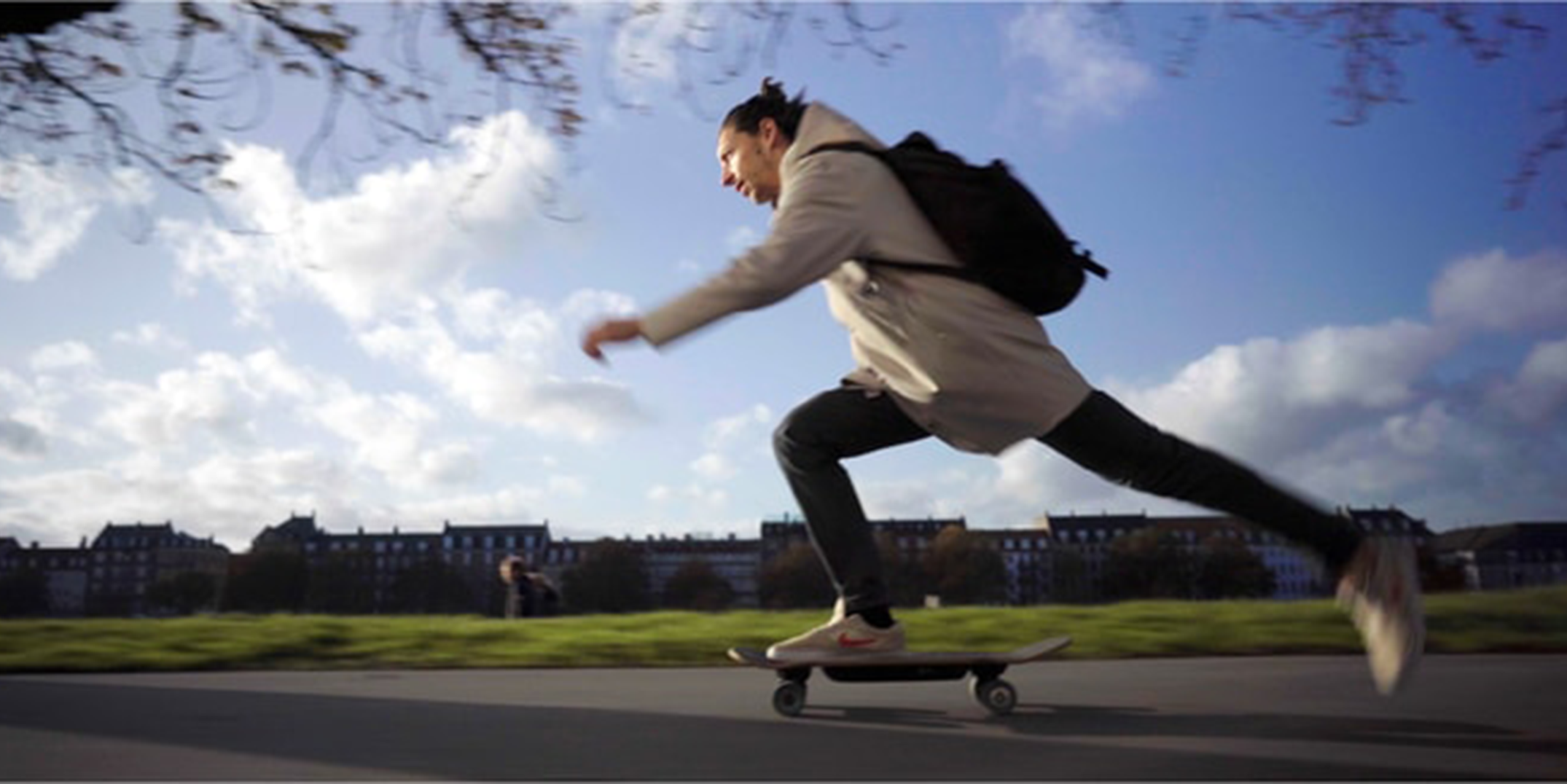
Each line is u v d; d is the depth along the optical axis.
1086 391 2.39
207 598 158.00
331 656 4.32
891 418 2.80
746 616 5.65
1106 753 2.22
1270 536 2.42
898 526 160.25
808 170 2.43
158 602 157.25
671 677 3.65
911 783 2.00
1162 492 2.42
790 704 2.76
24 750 2.33
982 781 2.00
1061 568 155.38
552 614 12.73
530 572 12.66
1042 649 2.76
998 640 4.60
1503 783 1.92
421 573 149.12
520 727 2.58
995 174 2.39
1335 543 2.35
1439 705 2.72
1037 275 2.36
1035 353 2.38
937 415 2.48
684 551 161.75
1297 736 2.36
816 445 2.82
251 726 2.62
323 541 162.88
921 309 2.37
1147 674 3.50
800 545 143.00
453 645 4.53
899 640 2.79
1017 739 2.39
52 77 4.79
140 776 2.09
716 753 2.28
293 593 149.00
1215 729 2.46
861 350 2.59
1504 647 3.95
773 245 2.33
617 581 145.38
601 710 2.86
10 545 165.12
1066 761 2.16
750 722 2.65
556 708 2.88
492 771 2.12
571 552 160.00
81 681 3.57
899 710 2.84
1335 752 2.18
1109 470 2.43
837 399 2.83
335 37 4.84
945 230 2.37
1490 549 88.94
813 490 2.82
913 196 2.41
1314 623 4.63
